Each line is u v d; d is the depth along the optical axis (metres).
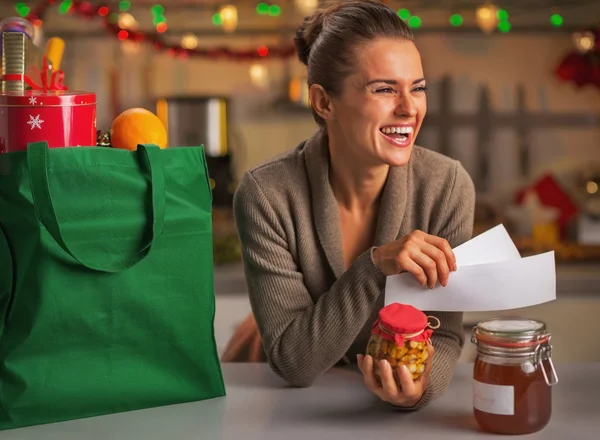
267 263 1.44
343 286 1.35
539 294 1.29
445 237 1.48
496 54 4.44
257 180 1.47
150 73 4.50
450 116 4.48
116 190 1.23
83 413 1.25
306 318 1.37
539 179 4.44
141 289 1.26
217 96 4.15
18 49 1.32
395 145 1.34
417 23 4.29
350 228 1.50
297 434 1.17
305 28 1.49
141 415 1.26
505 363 1.13
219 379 1.34
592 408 1.24
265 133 4.54
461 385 1.38
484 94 4.46
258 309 1.44
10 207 1.19
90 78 4.48
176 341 1.30
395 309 1.21
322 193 1.45
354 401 1.31
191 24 4.48
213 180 3.91
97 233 1.22
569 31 4.40
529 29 4.41
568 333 3.58
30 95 1.25
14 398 1.20
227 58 4.08
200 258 1.30
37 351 1.21
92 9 3.80
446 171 1.49
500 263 1.28
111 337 1.25
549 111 4.44
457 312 1.43
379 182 1.46
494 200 4.48
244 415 1.26
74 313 1.21
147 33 4.08
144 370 1.28
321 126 1.48
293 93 4.39
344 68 1.34
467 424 1.20
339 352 1.35
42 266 1.18
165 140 1.36
